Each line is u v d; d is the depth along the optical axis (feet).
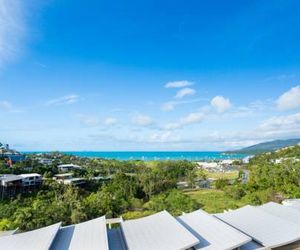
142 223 90.63
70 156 535.19
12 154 381.60
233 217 99.66
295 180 230.68
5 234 97.81
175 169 339.36
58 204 149.48
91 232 80.18
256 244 80.59
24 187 219.41
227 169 509.76
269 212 103.65
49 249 69.41
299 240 84.74
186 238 72.95
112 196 187.62
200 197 219.41
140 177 246.06
